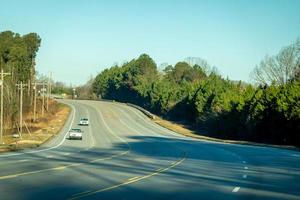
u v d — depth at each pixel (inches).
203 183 870.4
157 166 1216.8
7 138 2795.3
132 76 7455.7
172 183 858.8
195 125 4315.9
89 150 1888.5
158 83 6107.3
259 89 3166.8
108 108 5866.1
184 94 5137.8
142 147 2167.8
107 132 3508.9
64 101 7180.1
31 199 620.4
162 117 5438.0
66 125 3986.2
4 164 1187.3
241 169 1178.0
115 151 1846.7
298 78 3841.0
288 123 2684.5
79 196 658.2
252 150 2059.5
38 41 5442.9
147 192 729.0
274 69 4392.2
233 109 3356.3
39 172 994.7
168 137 3206.2
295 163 1382.9
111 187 773.3
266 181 927.0
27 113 4520.2
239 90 4350.4
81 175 952.3
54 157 1464.1
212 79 4453.7
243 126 3218.5
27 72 4697.3
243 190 784.9
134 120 4682.6
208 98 4185.5
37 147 2075.5
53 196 653.3
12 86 3937.0
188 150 2007.9
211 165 1282.0
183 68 7445.9
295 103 2679.6
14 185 769.6
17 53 4566.9
